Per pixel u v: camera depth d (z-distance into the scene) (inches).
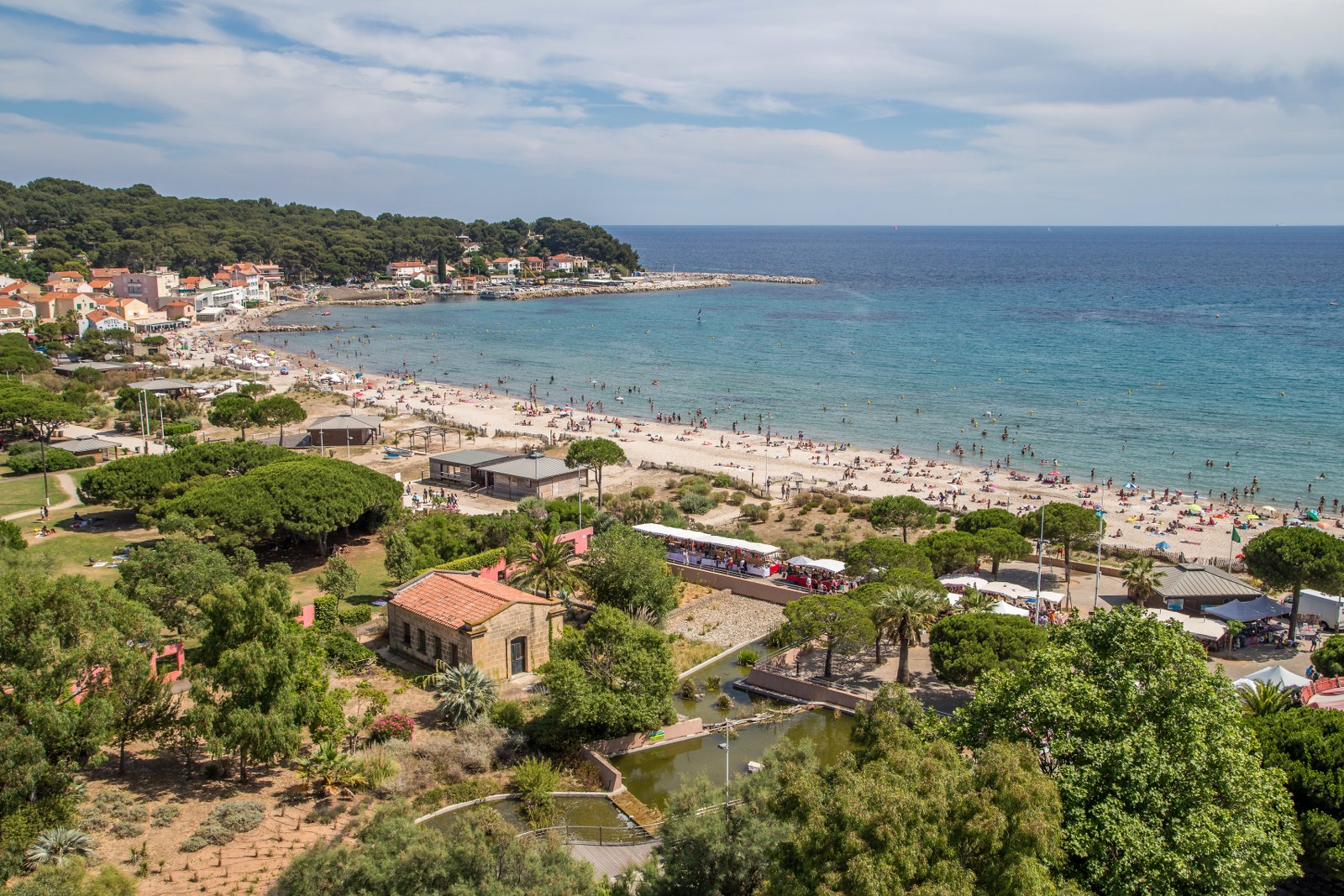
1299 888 1550.2
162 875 1510.8
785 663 2647.6
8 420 4894.2
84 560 3238.2
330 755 1871.3
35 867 1441.9
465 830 1330.0
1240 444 5792.3
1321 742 1588.3
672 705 2226.9
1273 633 2822.3
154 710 1857.8
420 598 2568.9
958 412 6875.0
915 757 1183.6
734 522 4183.1
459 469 4795.8
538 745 2127.2
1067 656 1475.1
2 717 1581.0
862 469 5329.7
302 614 2630.4
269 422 5423.2
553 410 6943.9
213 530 3117.6
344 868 1314.0
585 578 2896.2
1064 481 5007.4
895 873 1027.3
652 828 1784.0
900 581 2650.1
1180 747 1336.1
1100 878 1226.0
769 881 1172.5
